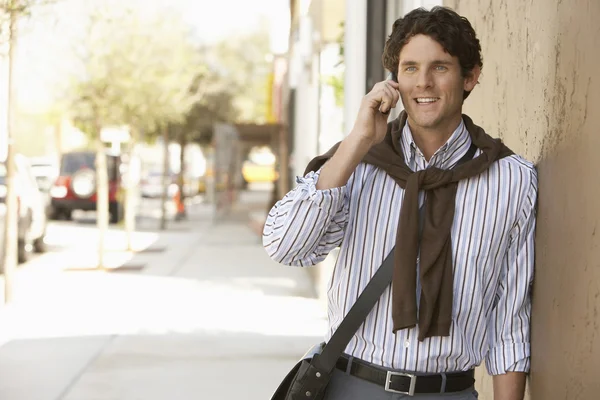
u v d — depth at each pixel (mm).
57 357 8289
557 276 2914
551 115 3062
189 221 30141
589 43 2680
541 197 3133
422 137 2846
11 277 11703
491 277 2834
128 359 8188
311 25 16469
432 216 2754
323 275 11750
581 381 2678
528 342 3004
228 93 36719
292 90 24766
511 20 3723
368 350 2805
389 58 2857
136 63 17531
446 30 2746
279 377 7543
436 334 2717
